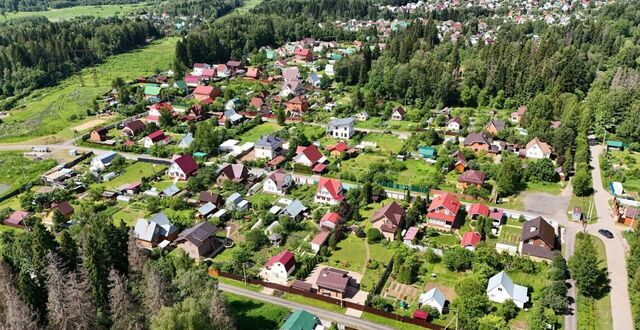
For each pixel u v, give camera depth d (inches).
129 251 2770.7
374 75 7209.6
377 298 2851.9
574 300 2874.0
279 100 6835.6
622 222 3693.4
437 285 3058.6
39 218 3976.4
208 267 3262.8
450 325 2657.5
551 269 3070.9
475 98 6589.6
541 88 6387.8
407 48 7795.3
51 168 4972.9
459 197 4158.5
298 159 4795.8
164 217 3703.3
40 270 2608.3
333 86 7746.1
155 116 6250.0
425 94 6594.5
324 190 4065.0
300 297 2987.2
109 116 6515.8
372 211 3973.9
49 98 7475.4
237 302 2938.0
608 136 5354.3
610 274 3120.1
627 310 2795.3
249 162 4884.4
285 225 3659.0
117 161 4921.3
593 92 6008.9
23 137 5895.7
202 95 7012.8
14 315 2158.0
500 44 7421.3
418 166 4790.8
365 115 6225.4
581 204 4023.1
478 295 2731.3
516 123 5890.8
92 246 2603.3
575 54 6648.6
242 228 3772.1
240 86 7603.4
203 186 4409.5
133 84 7775.6
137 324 2269.9
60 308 2237.9
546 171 4387.3
